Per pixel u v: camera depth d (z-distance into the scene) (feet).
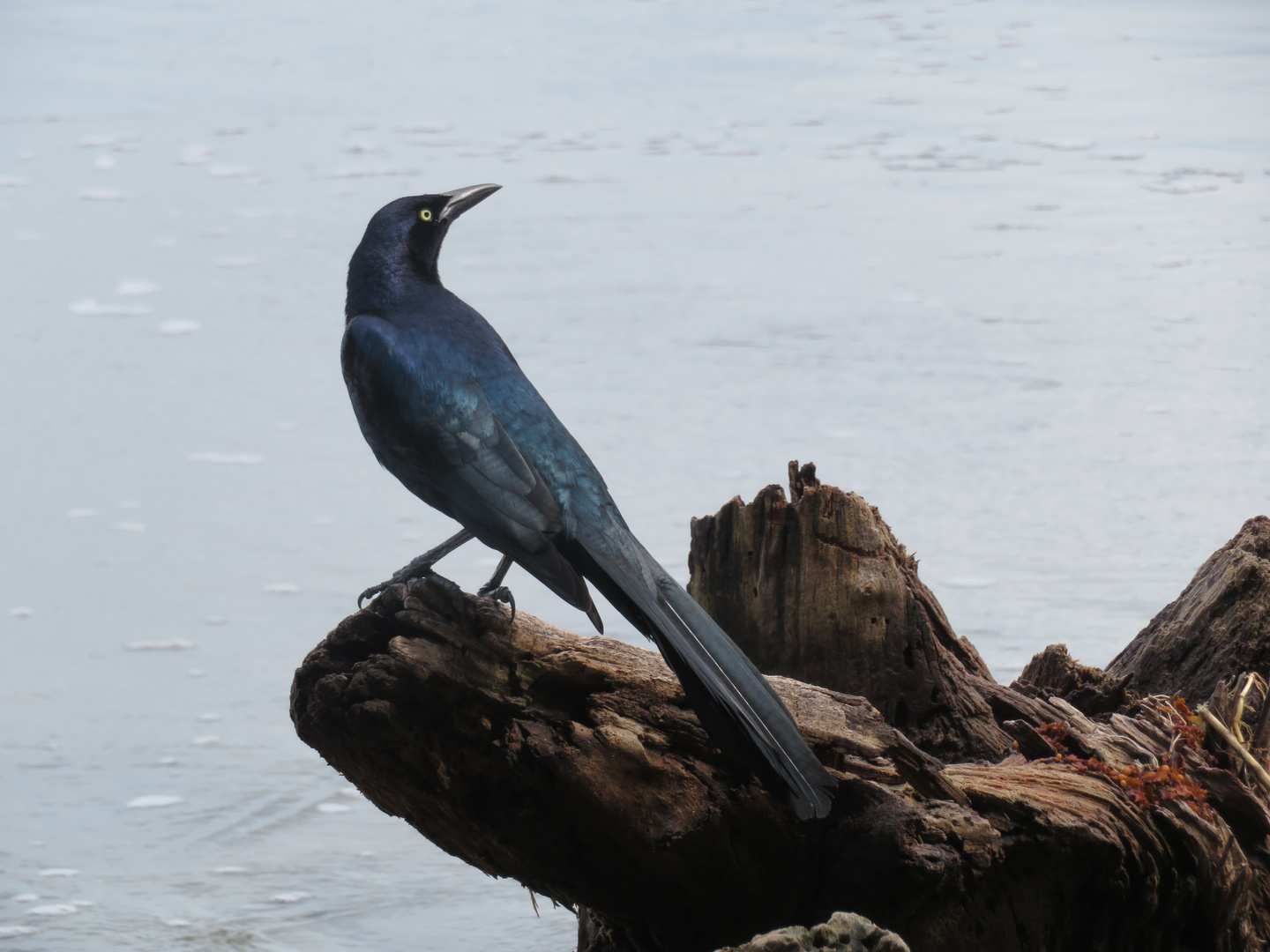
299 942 25.58
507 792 18.30
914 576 23.91
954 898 18.61
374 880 27.71
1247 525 26.12
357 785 19.12
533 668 17.79
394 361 19.22
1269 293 60.70
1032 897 19.01
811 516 23.31
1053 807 18.99
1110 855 18.90
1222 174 79.46
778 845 18.57
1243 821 20.72
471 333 19.74
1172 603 26.08
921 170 83.15
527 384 19.39
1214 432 46.55
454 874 28.09
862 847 18.16
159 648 35.88
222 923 26.00
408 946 25.54
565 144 92.58
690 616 17.56
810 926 18.79
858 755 18.81
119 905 26.63
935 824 18.19
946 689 22.86
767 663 23.67
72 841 28.58
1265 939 20.68
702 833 18.39
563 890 19.27
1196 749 21.39
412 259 20.47
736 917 19.10
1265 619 24.53
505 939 25.88
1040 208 74.84
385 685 17.34
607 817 18.19
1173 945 20.33
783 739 16.92
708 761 18.35
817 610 23.25
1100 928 19.52
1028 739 21.47
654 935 19.65
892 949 15.83
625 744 17.97
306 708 17.99
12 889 26.84
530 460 18.67
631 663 18.21
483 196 21.02
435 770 18.07
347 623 17.87
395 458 19.38
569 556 18.63
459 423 18.88
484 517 18.48
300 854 28.55
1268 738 22.15
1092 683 24.30
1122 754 20.90
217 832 29.12
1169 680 24.84
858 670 23.11
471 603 17.67
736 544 23.88
